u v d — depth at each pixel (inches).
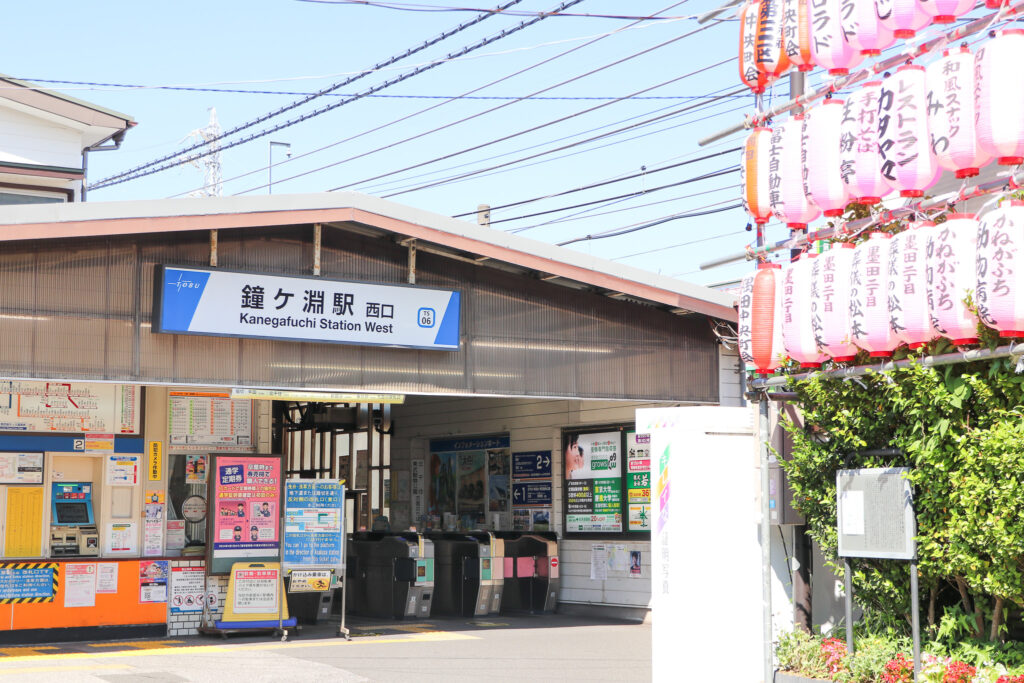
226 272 467.8
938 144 320.5
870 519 357.4
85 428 542.6
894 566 366.0
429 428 807.1
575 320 554.3
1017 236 296.5
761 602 391.2
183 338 461.7
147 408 558.9
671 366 576.1
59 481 543.5
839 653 374.6
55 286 437.7
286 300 480.4
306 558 551.5
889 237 377.4
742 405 591.2
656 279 544.7
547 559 660.1
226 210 457.1
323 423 735.7
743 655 384.8
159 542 554.3
